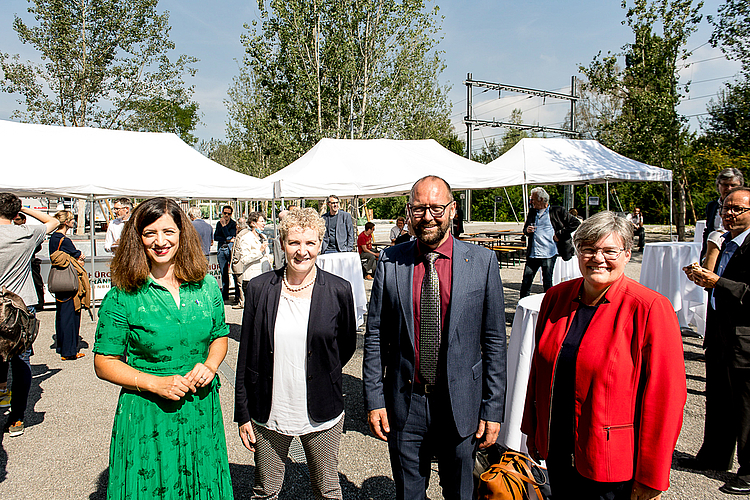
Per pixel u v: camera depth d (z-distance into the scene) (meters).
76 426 3.73
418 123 19.47
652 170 11.41
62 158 8.27
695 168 19.59
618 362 1.62
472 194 40.12
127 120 19.84
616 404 1.62
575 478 1.72
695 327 6.17
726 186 4.17
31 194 7.88
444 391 1.92
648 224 29.38
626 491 1.64
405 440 1.97
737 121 18.41
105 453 3.29
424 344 1.94
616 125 18.95
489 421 1.92
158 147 9.64
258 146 23.25
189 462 1.89
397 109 19.02
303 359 2.08
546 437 1.81
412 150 10.77
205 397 1.97
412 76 18.88
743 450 2.66
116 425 1.85
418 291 1.98
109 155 8.84
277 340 2.07
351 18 18.05
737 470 2.95
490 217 39.50
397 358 1.99
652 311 1.61
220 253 9.48
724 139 19.62
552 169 11.45
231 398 4.29
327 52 18.42
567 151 12.45
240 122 23.98
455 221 13.17
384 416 2.00
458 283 1.92
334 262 5.36
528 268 6.90
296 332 2.07
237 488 2.82
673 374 1.56
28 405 4.16
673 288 5.59
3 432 3.61
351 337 2.21
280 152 19.28
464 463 1.94
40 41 17.44
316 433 2.13
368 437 3.48
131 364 1.90
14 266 3.45
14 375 3.51
